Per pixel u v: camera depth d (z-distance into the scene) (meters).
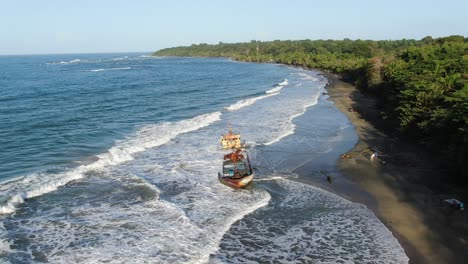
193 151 32.97
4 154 30.94
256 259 17.78
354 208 22.72
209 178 27.11
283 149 33.75
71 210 21.53
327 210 22.53
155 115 47.97
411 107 36.03
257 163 30.28
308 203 23.44
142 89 74.69
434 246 18.59
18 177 25.78
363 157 31.34
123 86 80.31
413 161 29.86
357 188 25.41
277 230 20.33
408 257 17.80
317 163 30.22
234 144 33.41
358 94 68.00
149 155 31.69
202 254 17.95
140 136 37.19
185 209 22.36
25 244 18.16
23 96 63.62
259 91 73.25
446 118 27.80
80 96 63.94
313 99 61.75
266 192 24.97
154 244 18.50
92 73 122.94
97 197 23.22
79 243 18.39
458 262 17.31
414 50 65.94
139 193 23.86
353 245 18.91
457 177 25.94
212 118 45.75
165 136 37.19
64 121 43.28
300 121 44.88
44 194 23.36
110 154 31.00
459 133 25.56
